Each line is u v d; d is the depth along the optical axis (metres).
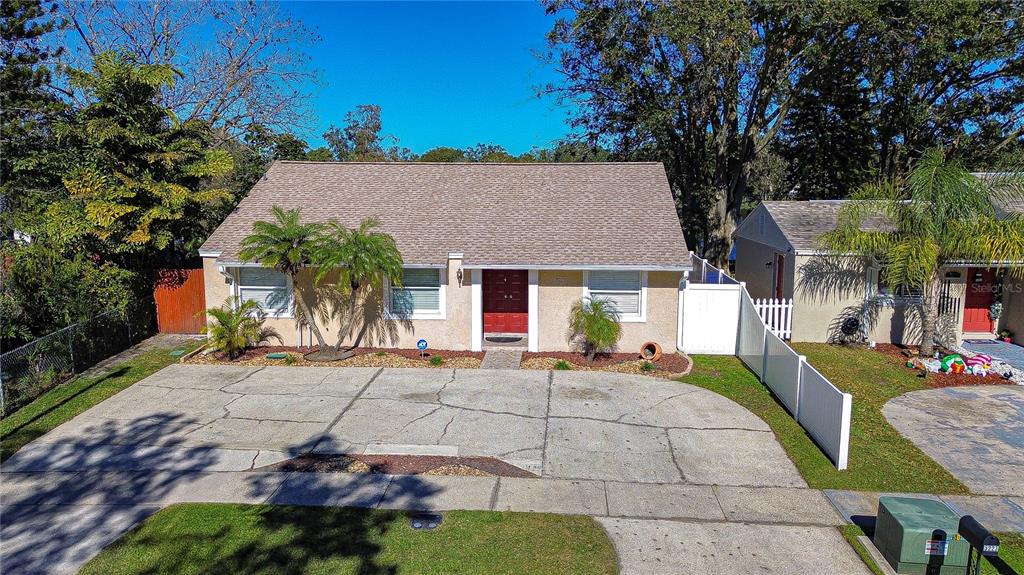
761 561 6.83
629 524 7.57
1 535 7.33
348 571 6.53
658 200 16.53
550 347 15.12
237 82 24.88
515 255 14.59
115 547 7.05
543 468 9.07
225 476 8.80
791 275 16.52
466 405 11.60
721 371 13.74
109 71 16.02
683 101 24.89
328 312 15.39
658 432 10.41
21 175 17.45
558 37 25.75
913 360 14.25
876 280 15.96
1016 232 12.86
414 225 15.77
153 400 11.89
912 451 9.73
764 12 22.25
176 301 17.41
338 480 8.66
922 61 23.95
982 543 5.82
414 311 15.28
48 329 14.01
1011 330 16.31
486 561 6.75
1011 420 10.98
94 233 15.63
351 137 52.34
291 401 11.82
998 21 22.34
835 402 9.22
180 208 16.53
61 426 10.63
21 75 18.36
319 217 16.11
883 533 6.93
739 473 8.97
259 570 6.55
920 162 13.79
